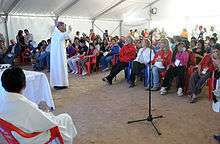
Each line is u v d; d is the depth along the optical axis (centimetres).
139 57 553
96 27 1227
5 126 167
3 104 170
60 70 532
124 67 584
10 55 838
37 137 174
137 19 1280
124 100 448
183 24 1262
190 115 366
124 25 1332
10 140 174
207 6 1180
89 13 1138
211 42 568
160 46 532
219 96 288
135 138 294
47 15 1034
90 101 446
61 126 193
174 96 468
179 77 470
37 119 172
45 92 361
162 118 356
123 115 371
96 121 349
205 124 332
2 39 876
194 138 292
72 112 388
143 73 543
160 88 514
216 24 1166
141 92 503
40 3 916
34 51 903
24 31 946
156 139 291
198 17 1217
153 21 1296
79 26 1153
